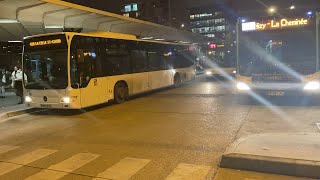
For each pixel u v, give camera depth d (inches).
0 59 992.9
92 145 278.5
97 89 488.7
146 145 270.8
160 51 721.6
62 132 340.5
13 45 970.1
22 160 241.9
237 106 466.3
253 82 469.1
